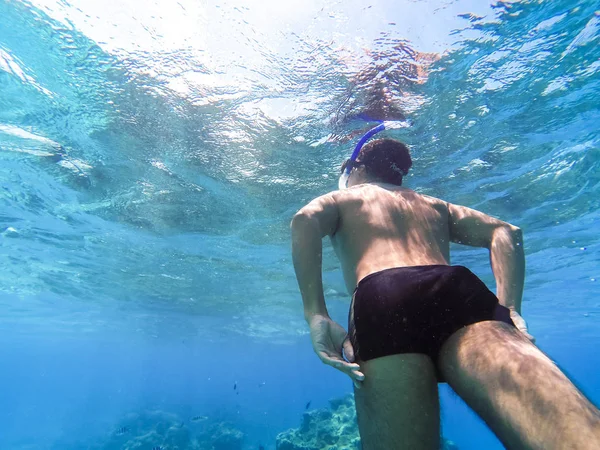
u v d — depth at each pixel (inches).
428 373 26.9
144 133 138.7
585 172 160.7
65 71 113.0
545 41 101.0
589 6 91.0
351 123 129.6
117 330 626.5
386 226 37.2
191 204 193.5
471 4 91.9
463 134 136.7
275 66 108.7
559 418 18.6
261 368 1822.1
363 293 30.8
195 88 117.6
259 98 120.7
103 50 106.0
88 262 288.5
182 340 748.0
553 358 23.0
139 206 197.2
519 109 124.9
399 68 108.2
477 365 23.8
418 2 91.6
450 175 164.6
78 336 708.0
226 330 611.8
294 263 34.9
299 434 306.5
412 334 27.6
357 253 36.5
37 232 233.0
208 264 284.5
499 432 21.0
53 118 133.0
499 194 181.3
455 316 27.3
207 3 93.0
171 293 375.6
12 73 115.3
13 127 138.2
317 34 99.1
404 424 25.6
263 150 146.9
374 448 26.4
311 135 136.6
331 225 38.7
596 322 546.3
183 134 139.0
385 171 46.9
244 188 174.9
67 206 198.5
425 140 139.5
